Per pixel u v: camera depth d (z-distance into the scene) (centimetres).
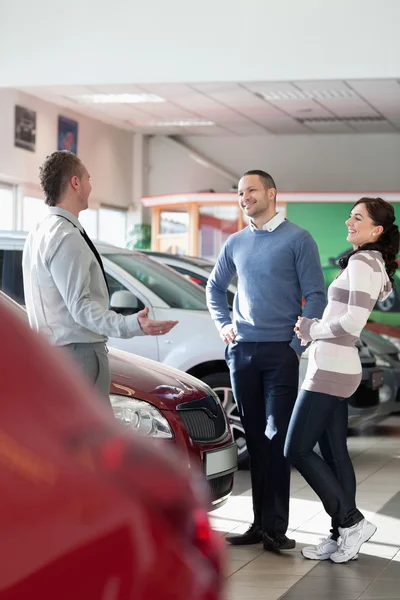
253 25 1233
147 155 2050
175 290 670
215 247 1656
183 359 634
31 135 1591
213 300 490
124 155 1978
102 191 1892
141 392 448
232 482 475
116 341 644
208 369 650
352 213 439
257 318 464
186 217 1672
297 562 439
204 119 1820
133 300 478
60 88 1344
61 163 369
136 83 1271
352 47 1206
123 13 1267
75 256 354
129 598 117
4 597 105
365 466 707
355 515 441
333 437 445
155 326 345
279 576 415
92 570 113
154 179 2058
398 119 1788
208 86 1354
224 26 1242
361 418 755
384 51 1198
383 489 616
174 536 125
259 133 1998
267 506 459
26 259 371
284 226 467
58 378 122
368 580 409
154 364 485
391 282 438
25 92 1553
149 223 2039
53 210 367
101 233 1919
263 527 461
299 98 1555
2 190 1582
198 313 649
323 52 1214
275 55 1229
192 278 824
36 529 109
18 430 113
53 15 1284
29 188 1611
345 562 438
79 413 121
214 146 2055
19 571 107
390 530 502
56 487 113
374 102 1580
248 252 469
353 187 2005
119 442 122
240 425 652
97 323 347
